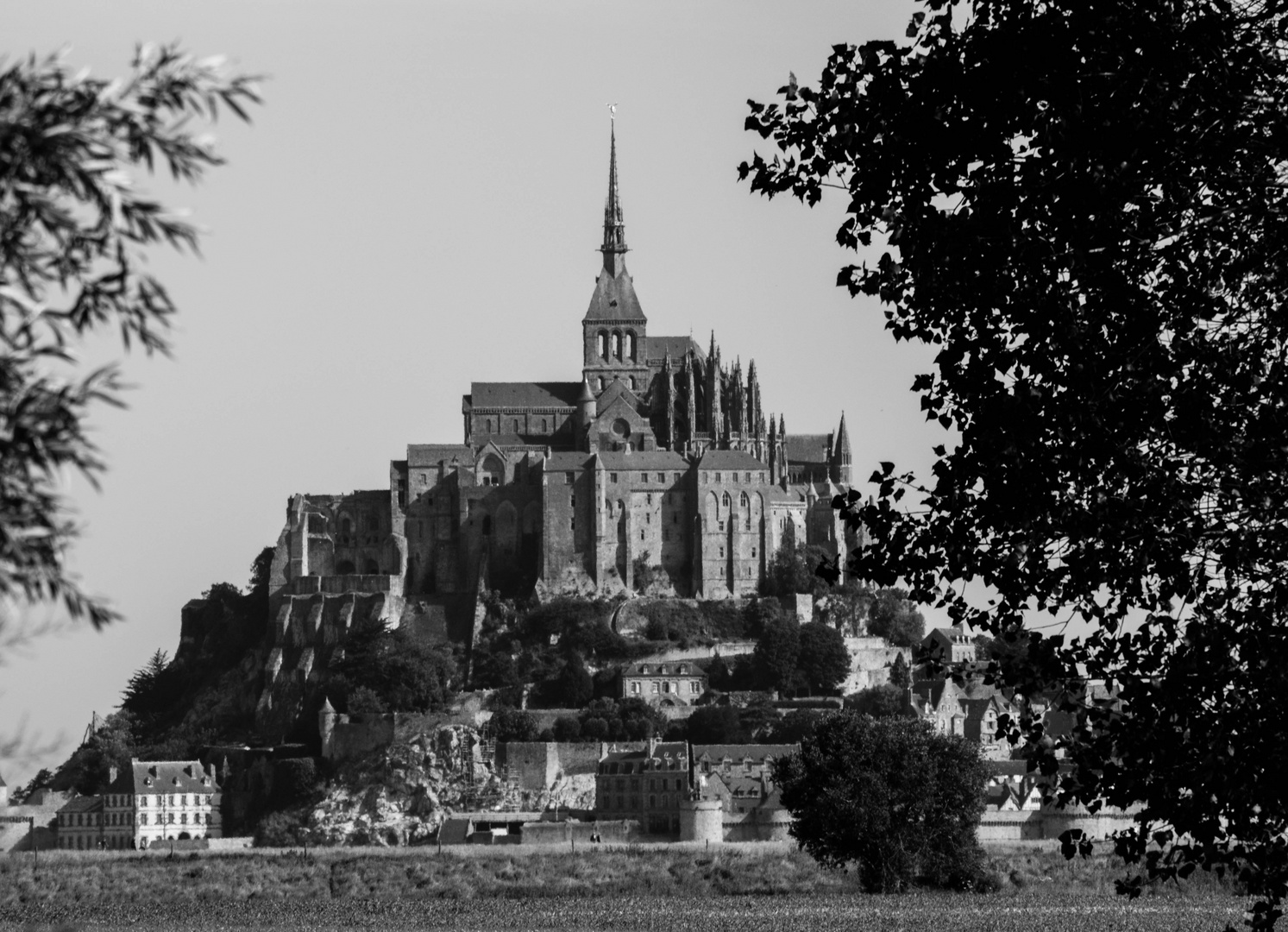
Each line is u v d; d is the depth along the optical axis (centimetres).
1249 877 11862
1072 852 12212
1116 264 11994
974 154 12225
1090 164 11862
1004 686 12488
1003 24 12256
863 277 12650
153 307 6462
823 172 12719
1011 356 12081
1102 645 12375
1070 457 11925
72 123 6366
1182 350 12000
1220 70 11712
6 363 6338
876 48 12694
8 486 6378
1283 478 11875
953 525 12394
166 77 6456
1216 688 11788
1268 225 11875
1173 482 11956
